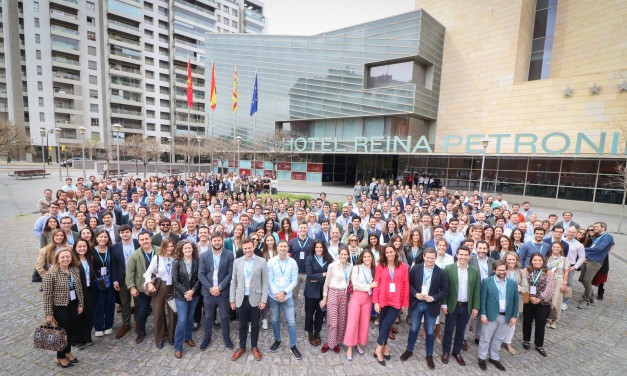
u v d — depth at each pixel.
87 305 4.67
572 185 21.20
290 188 30.39
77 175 36.44
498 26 25.48
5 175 32.97
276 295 4.72
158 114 65.69
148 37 63.34
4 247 9.31
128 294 5.24
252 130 39.00
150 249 5.18
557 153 20.23
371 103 30.34
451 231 6.96
